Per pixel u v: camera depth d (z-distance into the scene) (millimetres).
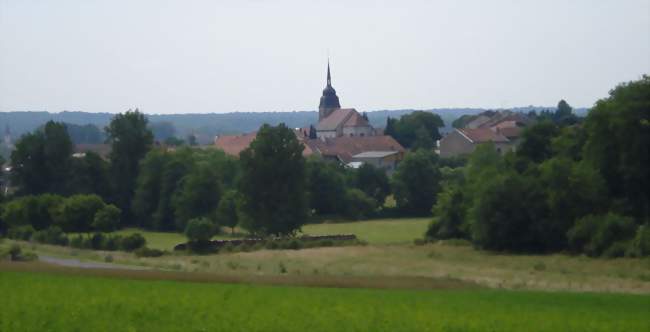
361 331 96812
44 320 100438
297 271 177375
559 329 99375
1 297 116938
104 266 182625
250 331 96312
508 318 105250
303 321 101688
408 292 130500
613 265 185375
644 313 110438
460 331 98250
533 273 176000
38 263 171125
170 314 105562
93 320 101312
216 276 151250
